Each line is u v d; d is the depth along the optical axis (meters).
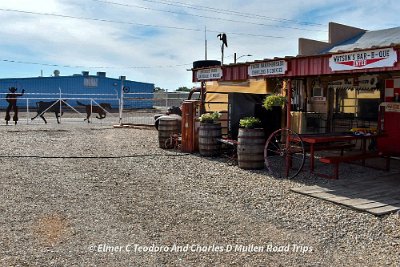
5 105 45.69
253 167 9.23
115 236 5.02
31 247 4.63
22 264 4.18
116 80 51.50
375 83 11.35
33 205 6.26
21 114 33.00
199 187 7.61
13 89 22.58
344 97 13.12
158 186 7.66
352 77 11.76
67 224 5.42
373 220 5.65
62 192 7.09
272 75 8.87
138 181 8.07
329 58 7.52
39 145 13.13
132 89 53.31
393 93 10.90
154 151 12.16
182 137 11.98
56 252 4.51
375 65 6.64
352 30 18.12
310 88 13.58
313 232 5.23
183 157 11.09
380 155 8.78
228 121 11.61
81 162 10.13
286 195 7.01
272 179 8.30
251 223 5.57
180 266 4.23
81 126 20.73
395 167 9.66
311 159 8.69
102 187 7.51
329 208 6.22
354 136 8.65
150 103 49.72
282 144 10.18
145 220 5.64
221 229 5.33
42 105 23.33
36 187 7.41
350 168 9.47
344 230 5.29
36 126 20.53
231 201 6.66
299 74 8.20
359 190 7.21
